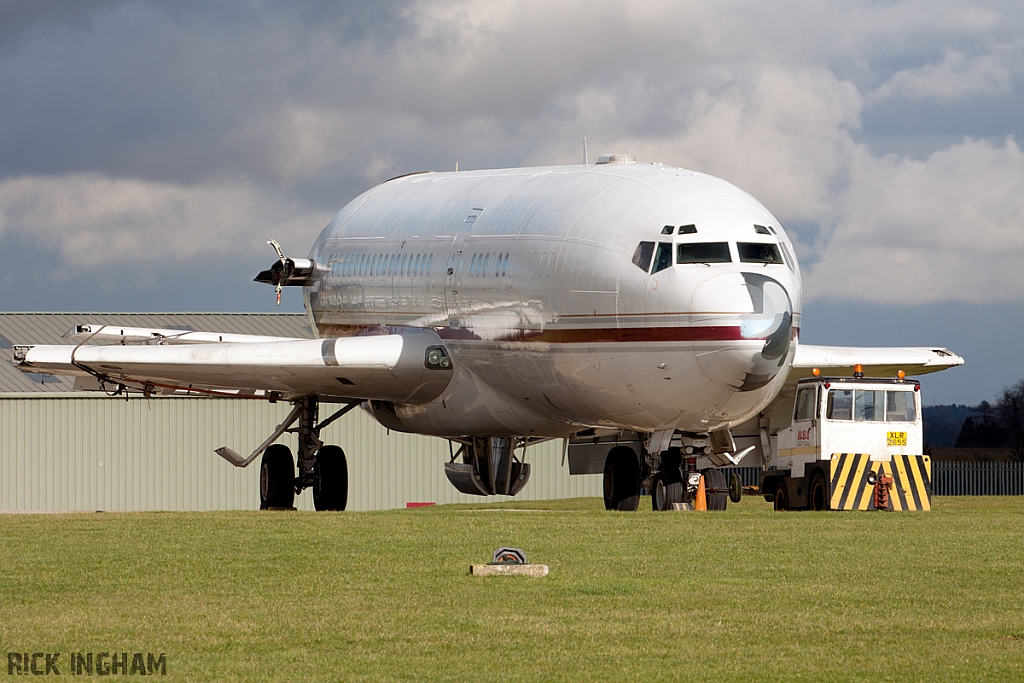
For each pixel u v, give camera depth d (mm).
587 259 66938
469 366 75188
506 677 29328
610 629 33781
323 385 77562
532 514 62844
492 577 41031
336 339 75750
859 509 74625
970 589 39594
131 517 60094
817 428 82375
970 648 32031
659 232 65000
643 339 64312
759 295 62500
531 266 70000
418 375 75812
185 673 29406
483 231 75000
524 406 73688
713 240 64188
